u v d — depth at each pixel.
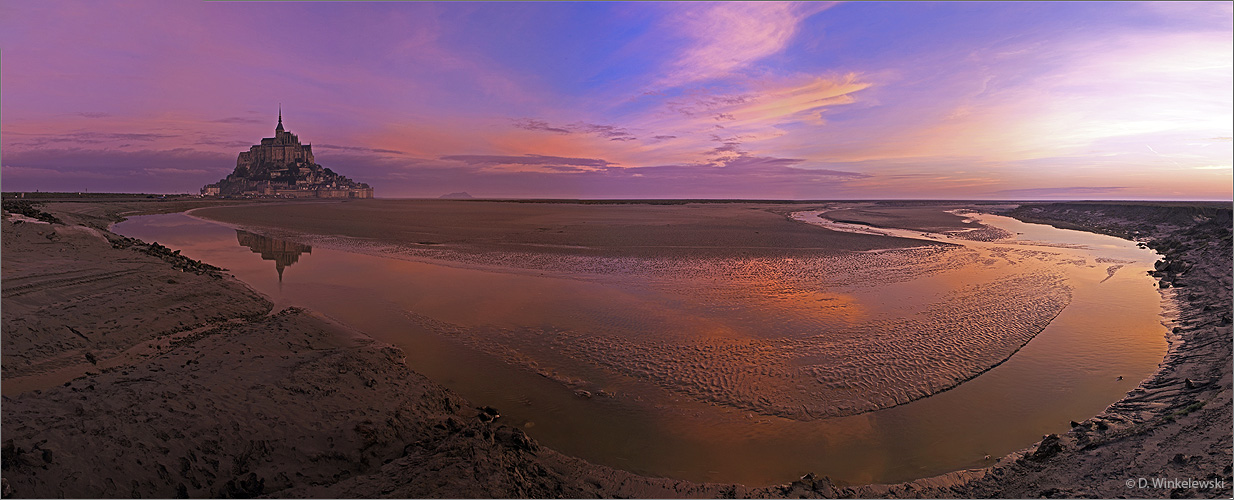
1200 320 12.41
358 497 5.30
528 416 8.23
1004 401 8.65
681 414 8.29
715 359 10.40
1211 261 19.08
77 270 13.79
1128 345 11.18
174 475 5.61
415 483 5.55
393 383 8.62
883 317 13.16
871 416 8.20
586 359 10.52
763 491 6.25
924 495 6.12
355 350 10.12
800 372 9.74
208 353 9.05
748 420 8.11
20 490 4.83
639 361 10.37
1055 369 9.92
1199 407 7.10
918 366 9.98
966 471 6.70
